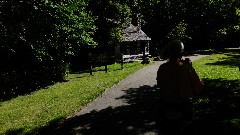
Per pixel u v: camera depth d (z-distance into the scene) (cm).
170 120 481
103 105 1112
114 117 927
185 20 5228
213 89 1233
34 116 1047
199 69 2081
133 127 809
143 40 4481
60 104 1200
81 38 2161
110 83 1652
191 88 486
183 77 481
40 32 1738
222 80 1476
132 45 4359
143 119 878
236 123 750
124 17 3622
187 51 4909
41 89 1812
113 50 3788
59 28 1858
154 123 830
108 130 802
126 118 904
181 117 477
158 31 5228
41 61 1920
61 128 849
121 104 1107
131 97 1231
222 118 802
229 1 5097
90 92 1406
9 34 1573
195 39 5419
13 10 1536
